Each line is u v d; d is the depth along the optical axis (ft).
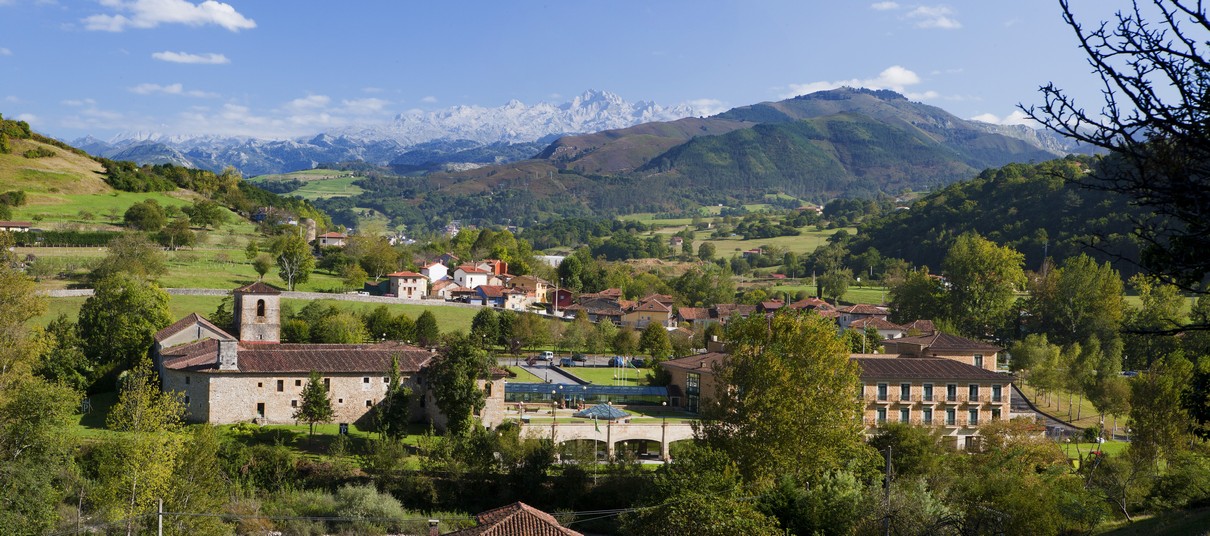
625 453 359.66
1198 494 287.28
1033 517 241.14
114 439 314.35
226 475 306.96
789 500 242.37
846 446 277.23
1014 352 565.53
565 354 602.85
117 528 252.62
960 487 270.87
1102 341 609.01
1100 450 381.19
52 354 388.37
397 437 351.25
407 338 543.80
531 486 323.57
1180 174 77.10
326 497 302.66
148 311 437.58
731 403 290.76
